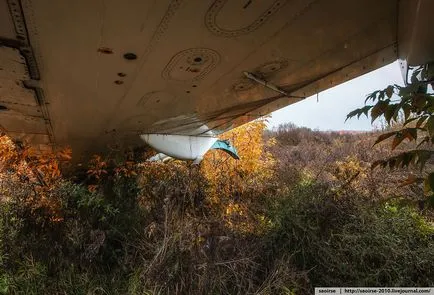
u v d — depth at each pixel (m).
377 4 2.24
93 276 4.45
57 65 2.90
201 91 3.86
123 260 4.56
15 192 5.23
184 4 2.09
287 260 4.09
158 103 4.19
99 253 4.76
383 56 3.00
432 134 1.65
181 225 4.48
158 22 2.28
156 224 4.56
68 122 4.69
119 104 4.11
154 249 4.27
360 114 1.94
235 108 4.76
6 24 2.25
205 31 2.46
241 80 3.57
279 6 2.20
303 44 2.79
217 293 3.78
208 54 2.87
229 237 4.55
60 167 6.30
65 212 5.10
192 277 3.85
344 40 2.72
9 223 4.97
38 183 5.39
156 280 3.80
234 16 2.28
